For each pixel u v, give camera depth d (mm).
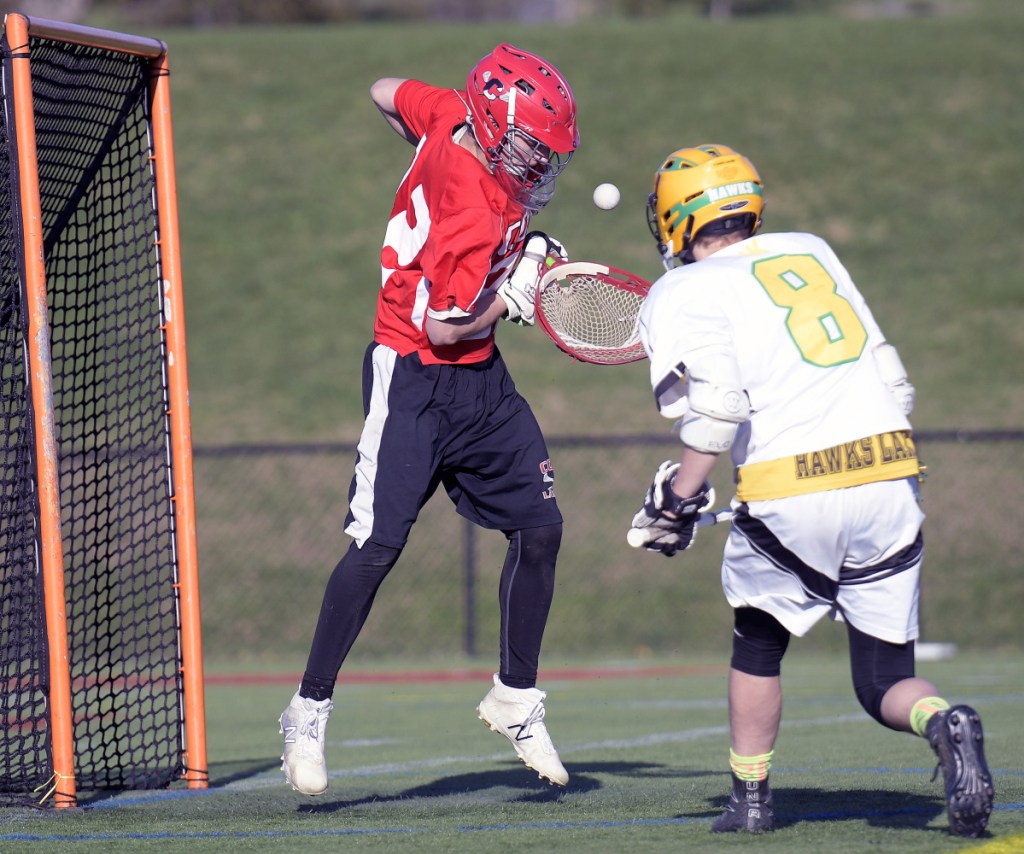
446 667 47344
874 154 103000
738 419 13016
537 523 16719
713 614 54125
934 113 108875
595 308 16797
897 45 121812
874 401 13328
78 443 46344
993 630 52125
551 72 15430
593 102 112125
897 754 21859
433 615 55125
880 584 13250
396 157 105125
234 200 99375
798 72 116500
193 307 86375
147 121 19734
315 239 94062
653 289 13789
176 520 19547
